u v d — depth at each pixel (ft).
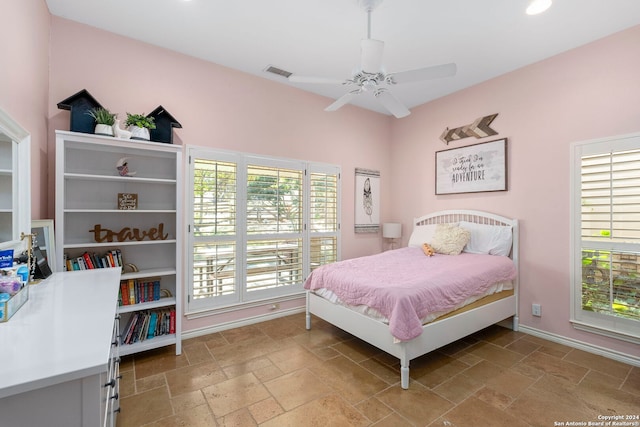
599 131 8.69
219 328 10.19
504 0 7.04
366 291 7.77
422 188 13.85
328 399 6.54
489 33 8.41
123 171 8.05
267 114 11.29
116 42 8.55
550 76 9.73
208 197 9.95
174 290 9.30
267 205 11.19
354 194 13.99
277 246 11.39
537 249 10.04
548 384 7.14
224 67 10.36
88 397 2.75
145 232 8.80
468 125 12.00
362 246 14.32
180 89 9.52
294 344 9.25
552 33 8.41
